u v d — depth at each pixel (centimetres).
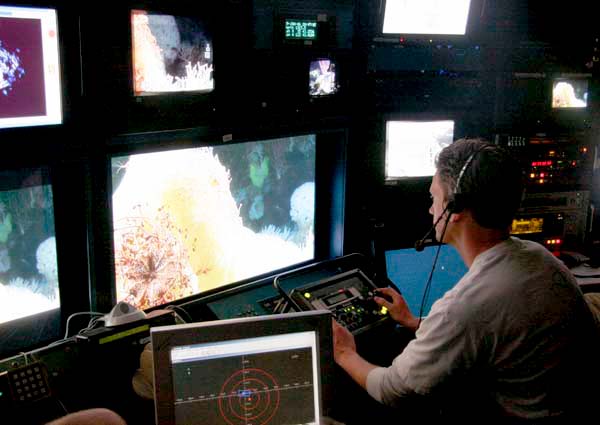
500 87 315
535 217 332
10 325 204
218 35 243
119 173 218
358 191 302
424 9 287
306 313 160
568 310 152
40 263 208
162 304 239
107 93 211
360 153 299
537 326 149
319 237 305
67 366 195
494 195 157
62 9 194
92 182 211
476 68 309
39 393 184
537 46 316
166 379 154
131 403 203
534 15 313
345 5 276
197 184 242
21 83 190
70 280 218
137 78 217
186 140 233
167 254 237
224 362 158
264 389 159
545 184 329
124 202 221
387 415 263
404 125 300
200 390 156
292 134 268
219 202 251
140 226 227
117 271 223
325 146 296
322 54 272
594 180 343
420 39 293
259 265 272
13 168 193
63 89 199
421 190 311
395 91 297
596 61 326
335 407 161
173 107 230
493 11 306
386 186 306
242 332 157
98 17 205
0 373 183
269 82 261
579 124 329
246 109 255
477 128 318
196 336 155
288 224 281
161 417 154
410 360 164
